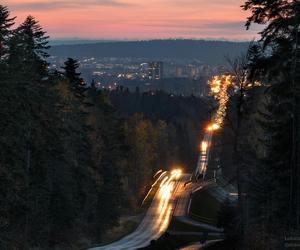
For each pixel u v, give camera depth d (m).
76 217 82.94
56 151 69.25
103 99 121.38
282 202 46.69
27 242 65.31
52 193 72.25
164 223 134.62
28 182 57.22
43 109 63.62
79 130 80.62
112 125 113.75
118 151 117.69
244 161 54.38
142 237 113.38
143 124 184.38
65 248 79.94
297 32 37.53
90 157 90.69
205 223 131.62
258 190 57.38
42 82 68.06
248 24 38.75
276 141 44.44
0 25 51.94
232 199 150.88
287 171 44.19
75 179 83.56
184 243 81.94
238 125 51.97
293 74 38.31
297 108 40.34
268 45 38.56
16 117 49.91
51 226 75.50
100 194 101.50
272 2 37.44
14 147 49.38
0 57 50.38
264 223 51.38
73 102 82.44
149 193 181.25
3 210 50.56
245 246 42.25
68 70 90.56
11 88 47.91
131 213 150.75
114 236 113.12
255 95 49.59
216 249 53.59
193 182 197.88
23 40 59.84
